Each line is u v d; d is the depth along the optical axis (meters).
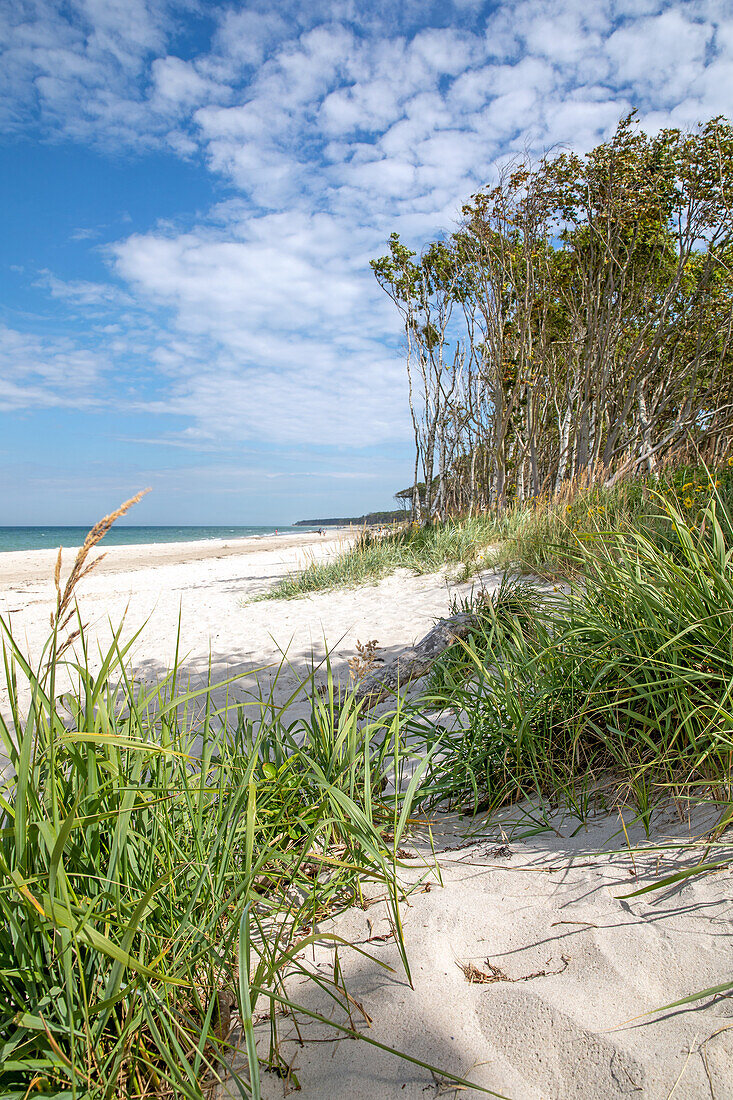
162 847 1.63
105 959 1.37
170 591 13.83
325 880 2.07
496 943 1.69
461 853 2.24
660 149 14.40
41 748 1.40
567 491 10.54
